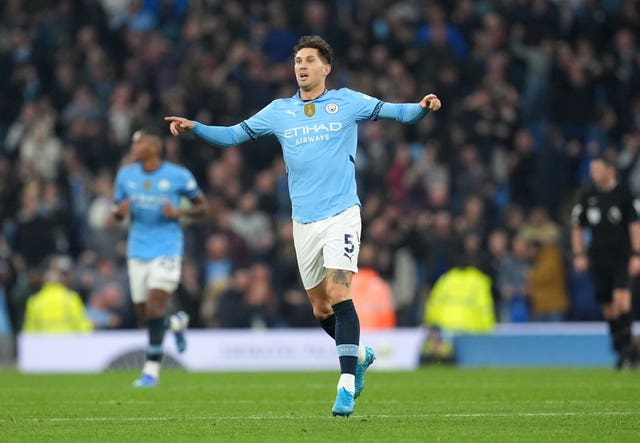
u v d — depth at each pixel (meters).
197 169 67.81
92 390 36.16
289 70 70.81
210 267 60.62
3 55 74.50
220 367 53.06
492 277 56.78
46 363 53.41
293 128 25.75
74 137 68.56
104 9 75.94
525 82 73.44
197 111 67.94
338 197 25.27
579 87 72.00
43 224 62.22
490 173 66.94
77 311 56.69
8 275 59.91
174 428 23.23
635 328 53.06
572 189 69.50
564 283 59.97
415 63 70.88
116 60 74.69
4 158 69.06
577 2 77.00
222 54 70.19
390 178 66.00
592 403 29.39
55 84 72.56
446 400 30.88
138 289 39.25
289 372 48.88
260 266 57.47
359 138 68.12
